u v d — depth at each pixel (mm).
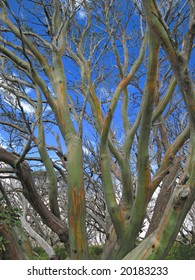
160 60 8875
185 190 4141
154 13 3877
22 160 6969
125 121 7918
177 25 6598
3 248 5742
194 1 4094
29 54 7922
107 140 6199
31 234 7766
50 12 7992
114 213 5977
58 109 6312
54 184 7656
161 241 4488
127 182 6621
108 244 6844
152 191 5836
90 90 7375
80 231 5797
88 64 7645
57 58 6668
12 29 6605
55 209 7777
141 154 5359
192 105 4020
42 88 6219
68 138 6141
